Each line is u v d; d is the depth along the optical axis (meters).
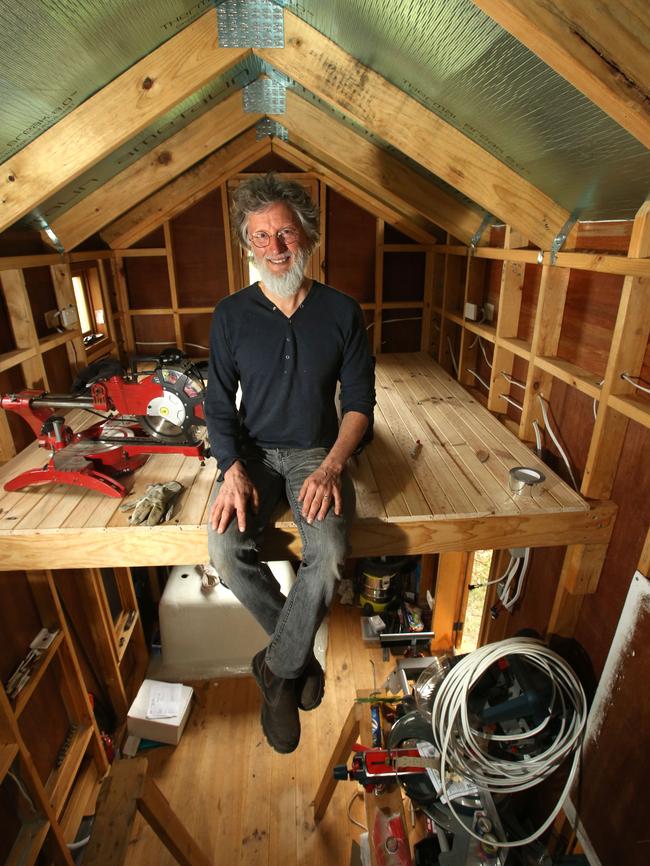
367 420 1.49
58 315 2.59
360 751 1.72
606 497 1.72
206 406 1.48
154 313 3.63
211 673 2.87
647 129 1.00
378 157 2.47
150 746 2.48
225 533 1.36
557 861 1.68
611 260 1.55
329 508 1.36
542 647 1.53
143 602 3.14
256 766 2.39
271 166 3.50
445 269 3.30
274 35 1.60
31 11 1.12
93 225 2.54
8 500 1.73
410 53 1.40
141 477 1.88
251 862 2.03
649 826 1.39
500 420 2.51
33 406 1.83
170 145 2.42
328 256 3.74
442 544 1.68
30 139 1.57
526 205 1.80
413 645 3.09
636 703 1.47
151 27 1.44
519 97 1.32
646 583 1.43
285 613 1.34
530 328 2.32
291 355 1.39
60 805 1.97
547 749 1.52
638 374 1.56
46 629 2.03
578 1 0.85
